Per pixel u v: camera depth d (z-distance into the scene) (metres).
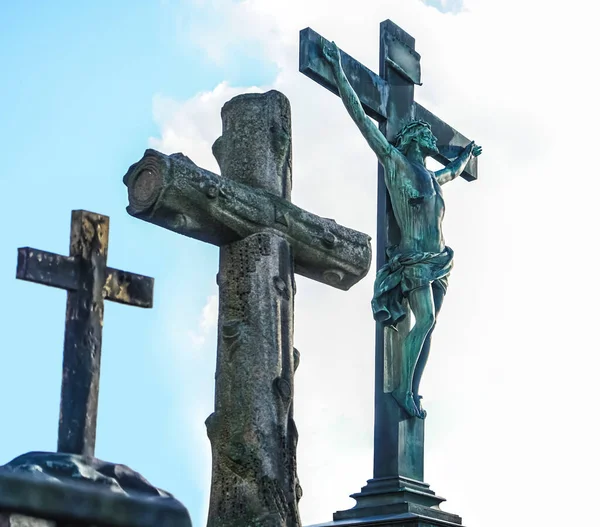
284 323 8.64
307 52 11.17
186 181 8.17
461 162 12.78
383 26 12.34
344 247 9.27
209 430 8.41
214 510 8.24
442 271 11.56
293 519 8.28
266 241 8.70
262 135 9.07
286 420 8.45
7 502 4.79
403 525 10.49
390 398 11.34
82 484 5.11
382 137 11.72
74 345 6.30
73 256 6.43
